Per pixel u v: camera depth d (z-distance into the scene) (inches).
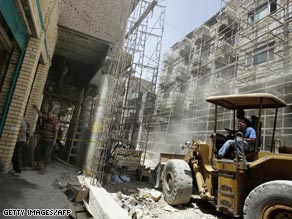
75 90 636.1
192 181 223.0
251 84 436.5
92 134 316.5
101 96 335.3
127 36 336.5
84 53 474.0
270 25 457.1
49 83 564.4
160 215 196.9
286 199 137.2
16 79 230.1
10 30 187.6
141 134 510.6
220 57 558.9
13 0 168.9
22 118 242.4
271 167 172.6
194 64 673.0
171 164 238.7
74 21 372.8
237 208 175.3
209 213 215.6
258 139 192.1
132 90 484.4
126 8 401.7
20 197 166.6
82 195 190.5
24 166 280.8
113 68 345.4
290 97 380.2
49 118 311.6
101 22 386.3
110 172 306.5
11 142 221.6
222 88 513.7
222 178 193.9
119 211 142.8
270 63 408.8
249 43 470.0
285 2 413.4
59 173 282.8
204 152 231.9
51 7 263.6
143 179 333.4
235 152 189.2
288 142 366.9
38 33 234.1
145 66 454.0
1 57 224.8
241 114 211.8
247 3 537.3
